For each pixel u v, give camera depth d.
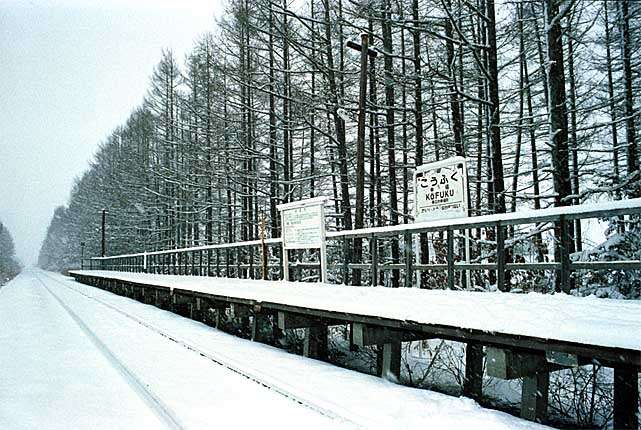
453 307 5.20
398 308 5.54
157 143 38.47
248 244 13.32
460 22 14.93
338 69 17.22
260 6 16.70
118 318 12.69
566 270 4.94
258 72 18.50
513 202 16.98
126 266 36.06
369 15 14.23
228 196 28.64
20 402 4.91
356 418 4.15
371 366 8.47
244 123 22.36
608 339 3.54
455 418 4.12
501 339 4.37
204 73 25.34
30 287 31.66
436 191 8.37
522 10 12.16
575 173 13.64
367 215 20.08
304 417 4.31
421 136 14.73
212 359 6.98
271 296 8.07
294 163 22.84
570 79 10.41
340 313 6.28
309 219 10.04
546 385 4.60
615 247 7.21
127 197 45.22
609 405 5.90
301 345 9.68
